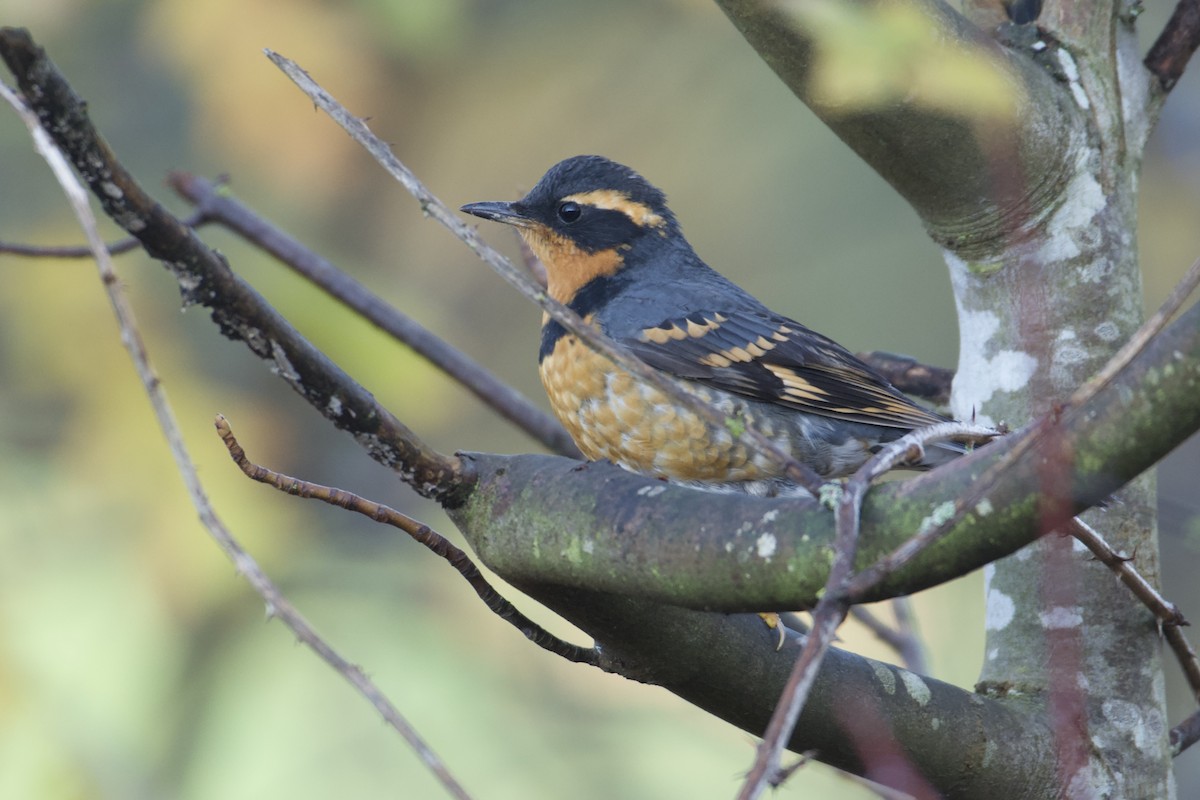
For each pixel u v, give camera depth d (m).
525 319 16.73
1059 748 6.14
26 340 13.49
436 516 13.83
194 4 14.22
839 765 6.55
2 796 11.35
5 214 13.99
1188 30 7.47
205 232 13.21
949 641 12.59
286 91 14.27
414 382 13.23
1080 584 6.98
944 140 6.94
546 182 10.84
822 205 17.36
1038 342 7.15
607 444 9.61
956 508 4.33
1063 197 7.17
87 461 13.02
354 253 15.51
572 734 12.52
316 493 5.59
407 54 14.77
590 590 5.78
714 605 5.23
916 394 9.75
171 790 11.69
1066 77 7.25
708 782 12.50
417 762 11.87
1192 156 14.86
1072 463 4.51
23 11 14.49
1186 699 12.65
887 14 6.39
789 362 9.73
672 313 10.09
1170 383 4.40
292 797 11.64
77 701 11.84
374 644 12.43
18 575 12.23
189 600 12.54
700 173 17.41
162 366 13.47
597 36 17.03
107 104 14.49
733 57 17.48
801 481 4.88
